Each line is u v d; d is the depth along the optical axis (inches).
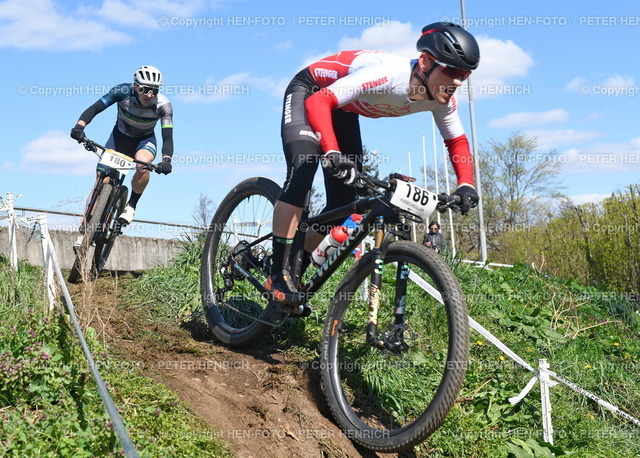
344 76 127.6
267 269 149.0
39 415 95.9
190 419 108.4
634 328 267.4
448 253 268.1
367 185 116.0
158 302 173.5
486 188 1328.7
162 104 218.4
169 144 216.8
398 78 121.7
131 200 218.2
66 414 96.0
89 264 196.7
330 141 117.0
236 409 119.5
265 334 151.0
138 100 212.5
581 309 266.5
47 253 142.9
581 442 159.8
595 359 215.5
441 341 174.9
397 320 122.4
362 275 128.3
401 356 151.3
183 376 125.0
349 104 131.4
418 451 129.3
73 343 118.0
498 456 133.1
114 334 143.9
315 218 138.9
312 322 163.5
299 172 129.1
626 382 201.3
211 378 127.6
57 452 87.6
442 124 133.0
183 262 205.3
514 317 224.8
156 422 101.5
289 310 134.0
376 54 126.0
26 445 85.7
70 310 108.7
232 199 165.5
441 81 118.0
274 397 126.4
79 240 198.2
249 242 156.9
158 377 121.0
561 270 585.6
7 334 118.3
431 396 145.1
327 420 126.2
